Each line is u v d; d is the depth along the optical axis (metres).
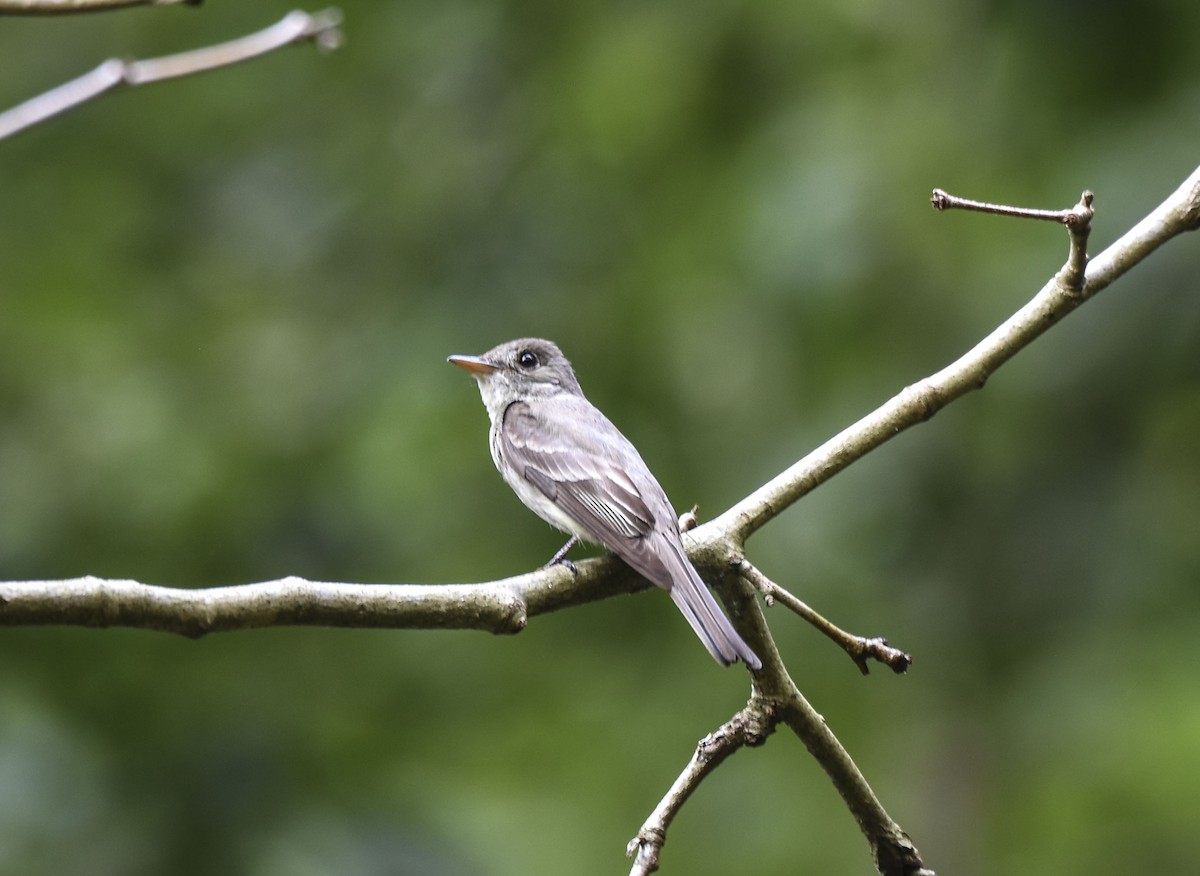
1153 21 12.01
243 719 10.49
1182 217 6.71
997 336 6.67
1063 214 6.34
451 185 14.40
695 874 12.30
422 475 12.80
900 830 6.12
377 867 10.00
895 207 13.07
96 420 12.34
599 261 13.93
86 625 5.03
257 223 14.51
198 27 14.84
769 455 12.77
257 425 12.86
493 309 13.62
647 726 12.62
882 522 12.80
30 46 14.91
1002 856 12.48
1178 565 12.02
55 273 13.55
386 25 14.90
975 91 13.13
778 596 5.78
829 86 13.73
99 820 9.54
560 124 14.39
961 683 12.61
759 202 13.27
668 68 14.09
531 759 12.53
